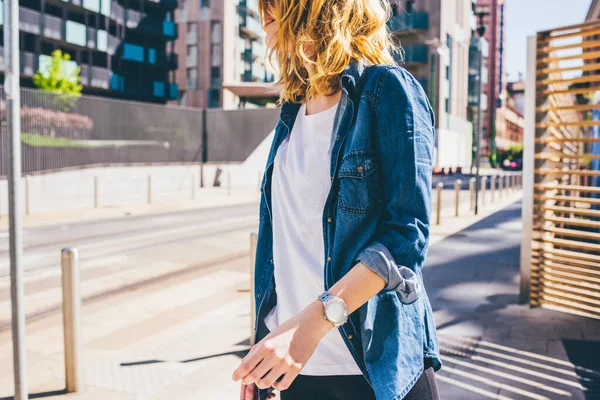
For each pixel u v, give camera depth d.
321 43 1.25
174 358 4.09
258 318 1.46
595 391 3.47
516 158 83.44
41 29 41.28
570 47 4.98
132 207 16.61
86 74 45.53
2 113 15.12
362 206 1.17
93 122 20.22
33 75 40.62
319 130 1.31
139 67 51.88
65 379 3.46
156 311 5.39
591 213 4.93
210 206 17.58
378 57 1.30
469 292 6.05
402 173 1.14
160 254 8.57
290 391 1.37
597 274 4.98
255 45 66.56
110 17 46.97
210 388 3.54
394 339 1.18
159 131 23.59
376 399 1.17
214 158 26.78
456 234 10.66
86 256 8.34
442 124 49.72
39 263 7.78
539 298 5.47
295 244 1.33
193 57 59.97
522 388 3.51
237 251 8.88
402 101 1.17
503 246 9.23
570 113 7.51
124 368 3.88
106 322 5.02
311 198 1.29
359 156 1.18
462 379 3.66
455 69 55.22
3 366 3.92
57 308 5.48
